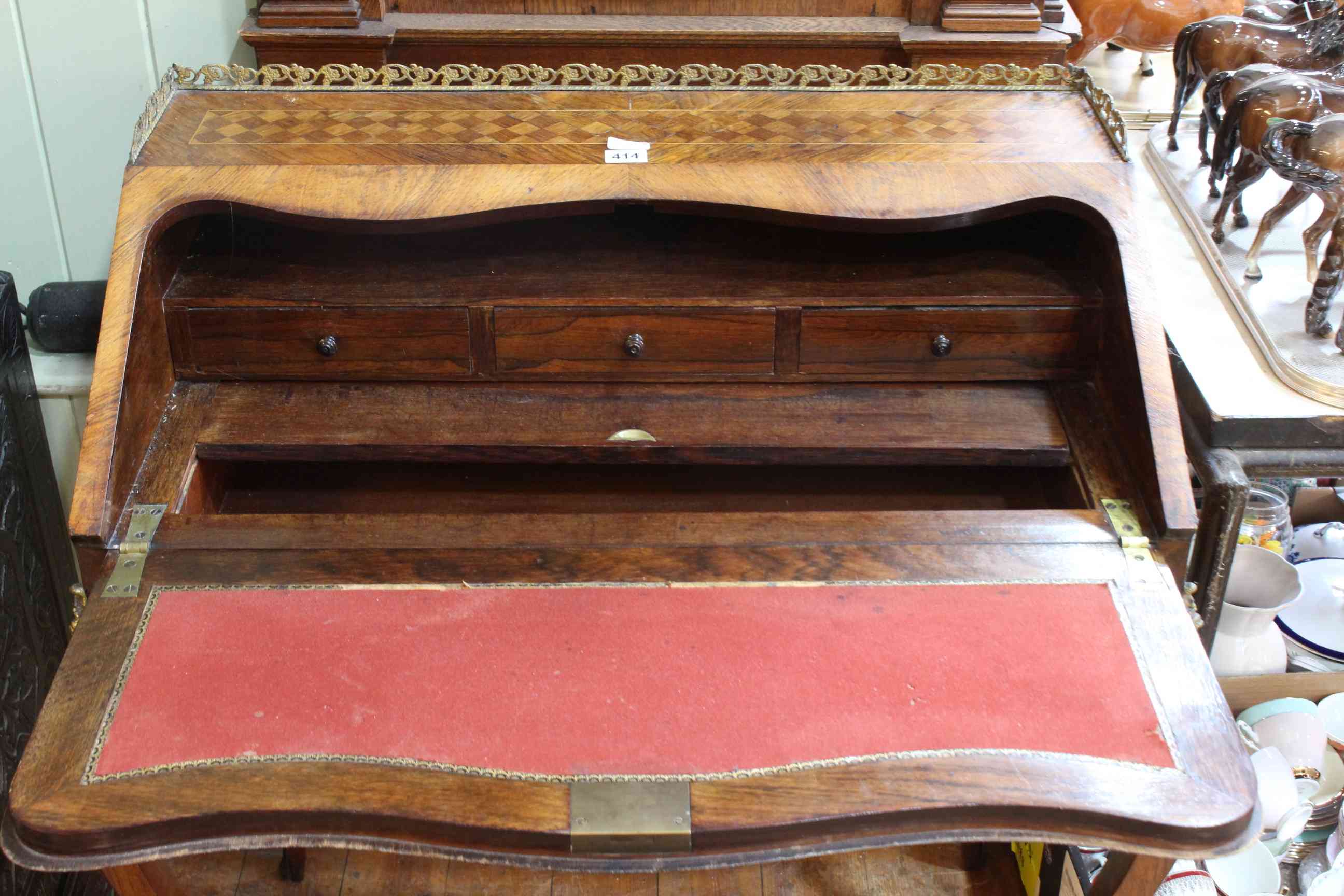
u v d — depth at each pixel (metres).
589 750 1.33
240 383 1.76
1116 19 2.55
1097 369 1.75
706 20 2.00
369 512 1.90
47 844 1.28
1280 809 2.02
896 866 2.16
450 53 2.02
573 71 1.84
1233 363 1.99
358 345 1.74
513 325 1.73
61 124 2.18
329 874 2.16
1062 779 1.30
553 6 2.01
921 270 1.77
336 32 1.95
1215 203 2.35
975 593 1.48
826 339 1.74
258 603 1.47
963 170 1.67
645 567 1.50
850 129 1.75
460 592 1.48
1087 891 1.88
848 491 1.95
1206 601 1.94
